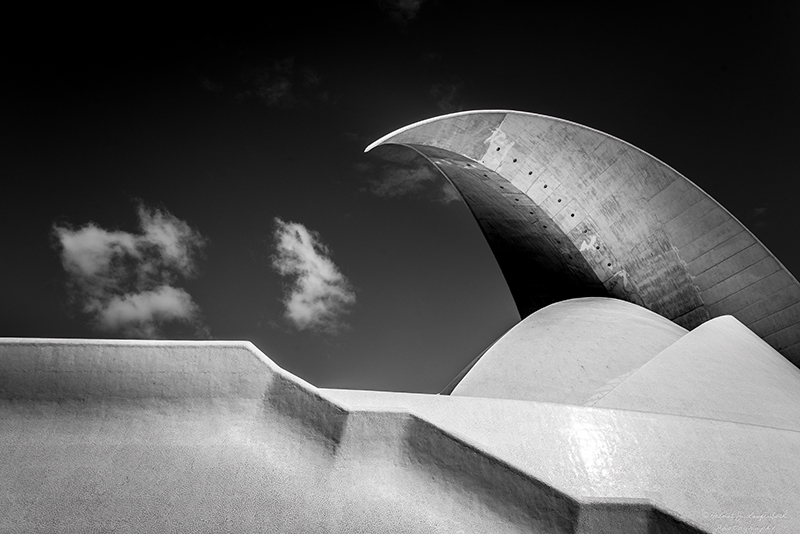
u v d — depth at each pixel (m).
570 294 18.05
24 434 4.42
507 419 6.75
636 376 9.34
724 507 6.54
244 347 5.01
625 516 4.71
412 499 4.62
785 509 6.71
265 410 4.89
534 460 6.44
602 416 7.04
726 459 7.05
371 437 4.87
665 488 6.57
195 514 4.07
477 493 4.75
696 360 9.94
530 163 15.53
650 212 15.20
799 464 7.36
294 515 4.23
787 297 13.80
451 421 6.59
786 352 13.91
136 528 3.91
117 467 4.31
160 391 4.76
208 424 4.73
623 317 13.76
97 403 4.65
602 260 16.33
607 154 15.02
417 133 14.44
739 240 14.26
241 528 4.04
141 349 4.81
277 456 4.64
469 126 14.63
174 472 4.34
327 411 4.90
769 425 8.87
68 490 4.09
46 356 4.66
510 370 12.12
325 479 4.58
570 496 4.70
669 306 15.58
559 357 12.02
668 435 7.09
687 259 15.02
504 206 17.08
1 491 4.02
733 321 12.03
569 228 16.36
